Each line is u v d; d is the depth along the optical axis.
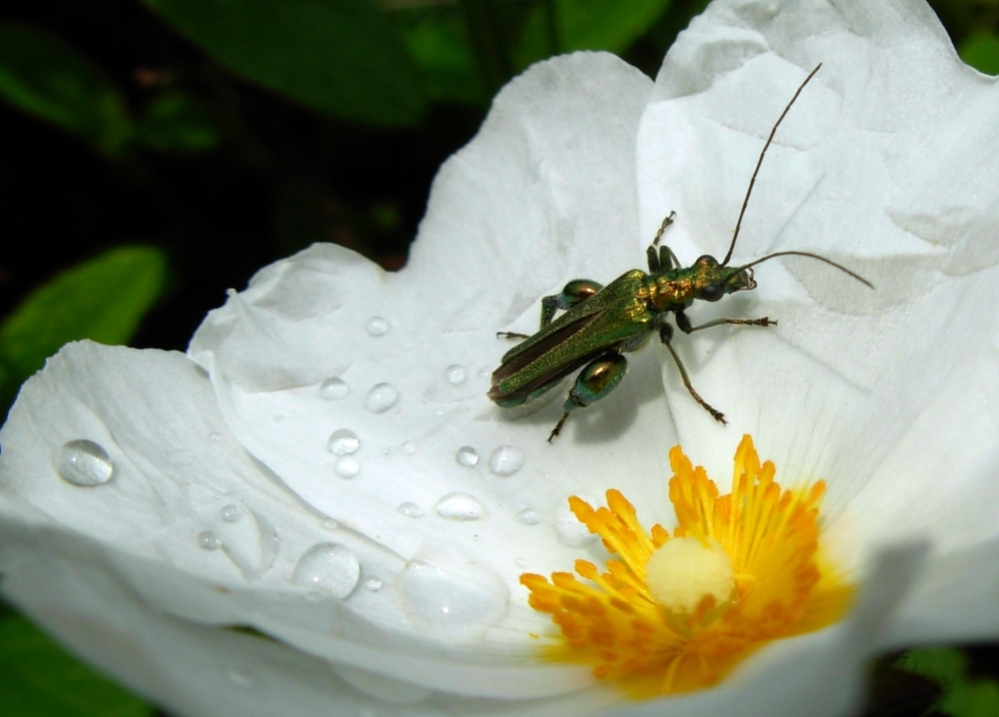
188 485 0.06
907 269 0.06
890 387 0.06
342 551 0.06
